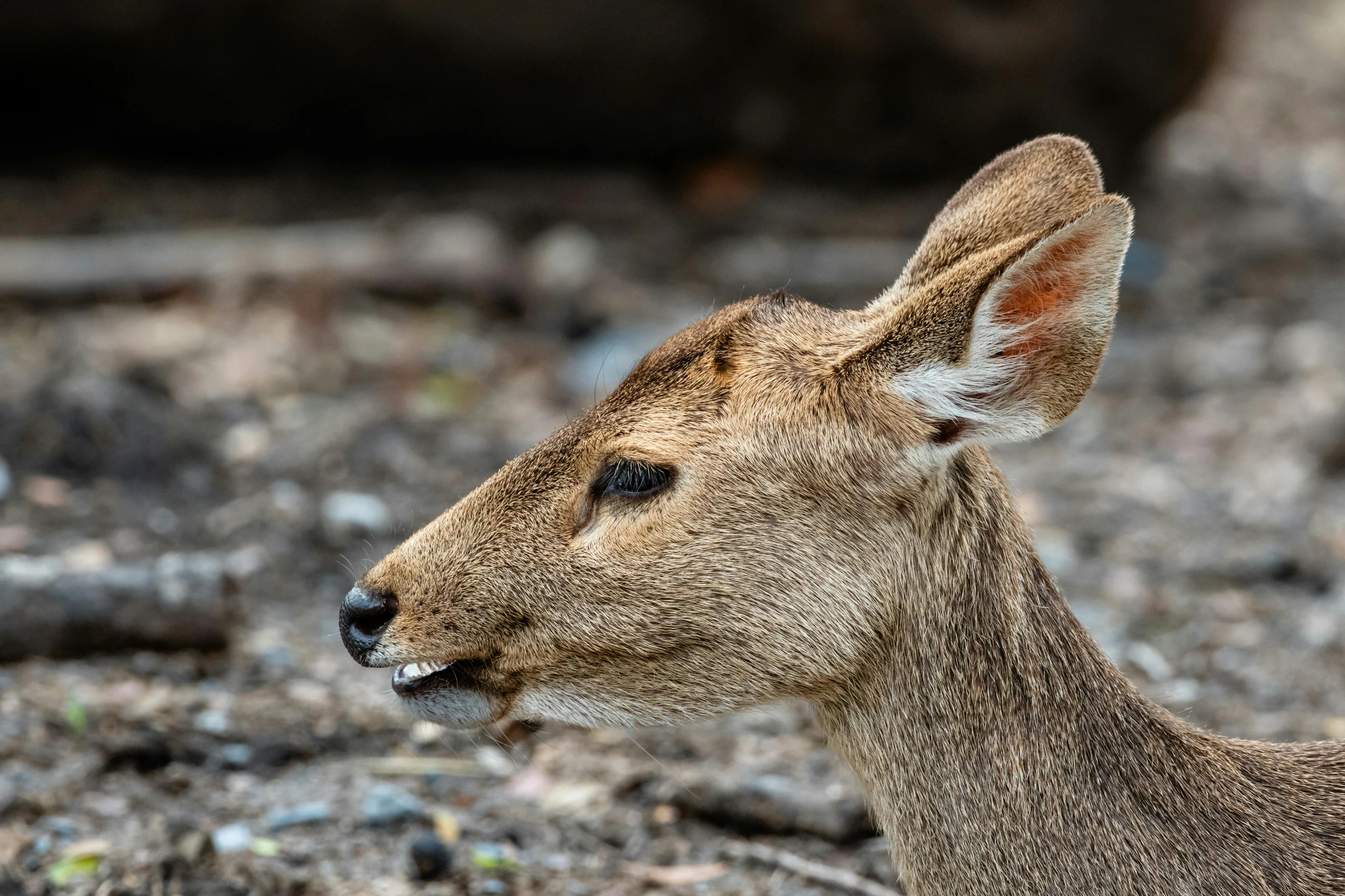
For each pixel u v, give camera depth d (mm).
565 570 5863
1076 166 6141
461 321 15828
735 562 5750
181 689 8844
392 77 18953
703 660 5848
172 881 6926
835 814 7703
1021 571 5805
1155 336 16797
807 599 5730
